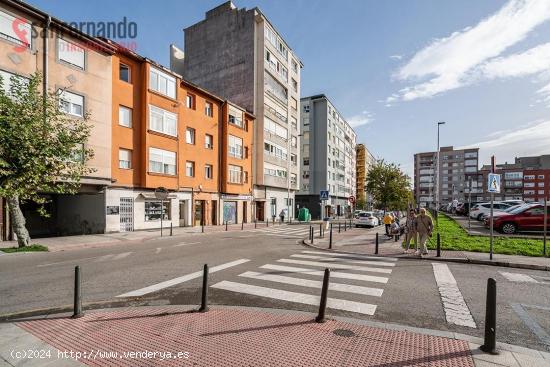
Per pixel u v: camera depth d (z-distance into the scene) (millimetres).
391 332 4211
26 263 9227
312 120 55906
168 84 22375
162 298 5836
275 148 37250
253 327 4316
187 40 39375
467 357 3520
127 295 6004
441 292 6262
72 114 15812
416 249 11500
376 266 8867
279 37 38250
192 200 24922
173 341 3846
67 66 15727
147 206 20734
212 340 3885
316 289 6438
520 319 4848
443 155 103312
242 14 35156
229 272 7965
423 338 4027
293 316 4785
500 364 3375
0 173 10578
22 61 14070
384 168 39781
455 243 12711
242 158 31859
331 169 57500
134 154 19828
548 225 15578
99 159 16922
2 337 3934
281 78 38531
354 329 4293
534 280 7336
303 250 12117
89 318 4613
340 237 17281
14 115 10695
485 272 8195
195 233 19047
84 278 7340
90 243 13555
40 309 5113
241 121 31906
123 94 19156
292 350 3641
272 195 37656
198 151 25891
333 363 3361
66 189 13742
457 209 36719
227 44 36156
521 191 86375
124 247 12945
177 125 22859
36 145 11055
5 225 14242
